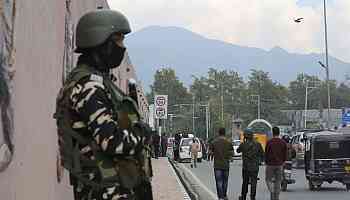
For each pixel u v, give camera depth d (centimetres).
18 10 652
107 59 459
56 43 927
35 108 747
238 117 13912
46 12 830
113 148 419
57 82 938
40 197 775
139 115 444
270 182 1853
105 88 434
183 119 14825
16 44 642
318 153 2600
